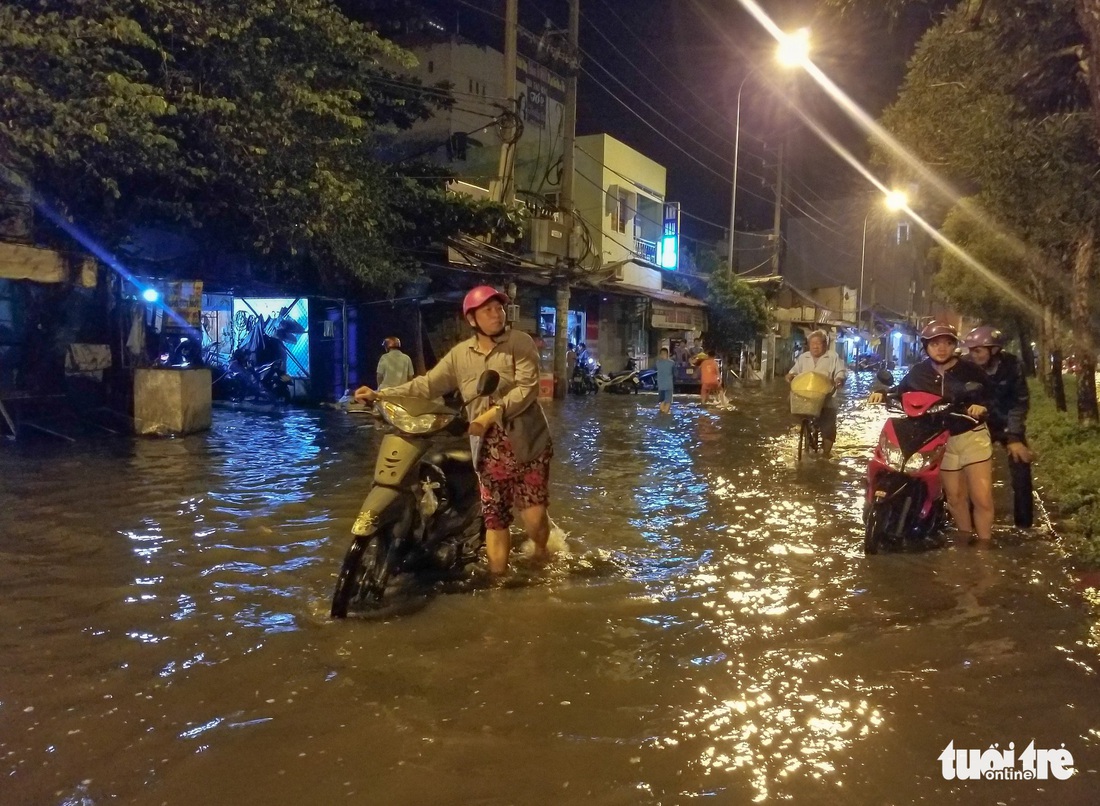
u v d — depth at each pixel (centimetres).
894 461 606
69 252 1115
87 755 311
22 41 947
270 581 520
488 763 309
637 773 303
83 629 436
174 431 1230
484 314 504
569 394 2406
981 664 403
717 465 1032
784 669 396
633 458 1087
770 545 628
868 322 5216
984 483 632
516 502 538
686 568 563
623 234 3030
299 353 1842
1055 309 1460
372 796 287
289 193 1279
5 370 1241
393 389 512
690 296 3500
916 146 1175
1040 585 530
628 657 408
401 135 2523
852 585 528
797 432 1424
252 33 1221
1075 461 946
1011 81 710
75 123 987
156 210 1335
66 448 1078
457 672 387
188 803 281
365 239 1535
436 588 512
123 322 1399
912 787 296
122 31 1018
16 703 352
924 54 809
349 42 1366
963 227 1736
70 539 614
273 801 283
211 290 1766
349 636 430
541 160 2836
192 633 432
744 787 295
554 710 351
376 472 481
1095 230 812
